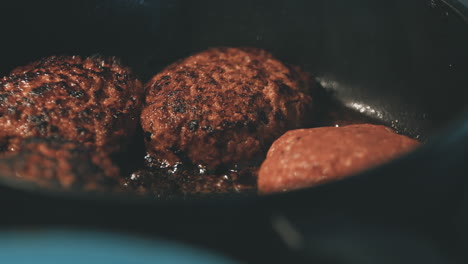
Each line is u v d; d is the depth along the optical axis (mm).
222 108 390
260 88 404
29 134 367
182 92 397
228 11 471
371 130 348
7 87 384
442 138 276
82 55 464
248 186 389
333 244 266
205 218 260
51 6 438
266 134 394
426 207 278
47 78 392
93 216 262
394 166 264
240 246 267
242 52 440
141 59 478
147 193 387
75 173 311
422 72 416
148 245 269
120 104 398
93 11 452
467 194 299
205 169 397
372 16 428
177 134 388
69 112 379
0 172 300
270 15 467
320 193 259
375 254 269
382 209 267
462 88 377
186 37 482
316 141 340
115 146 387
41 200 263
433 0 387
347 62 458
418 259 275
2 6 421
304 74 449
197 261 271
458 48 377
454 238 287
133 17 465
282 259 270
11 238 274
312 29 461
